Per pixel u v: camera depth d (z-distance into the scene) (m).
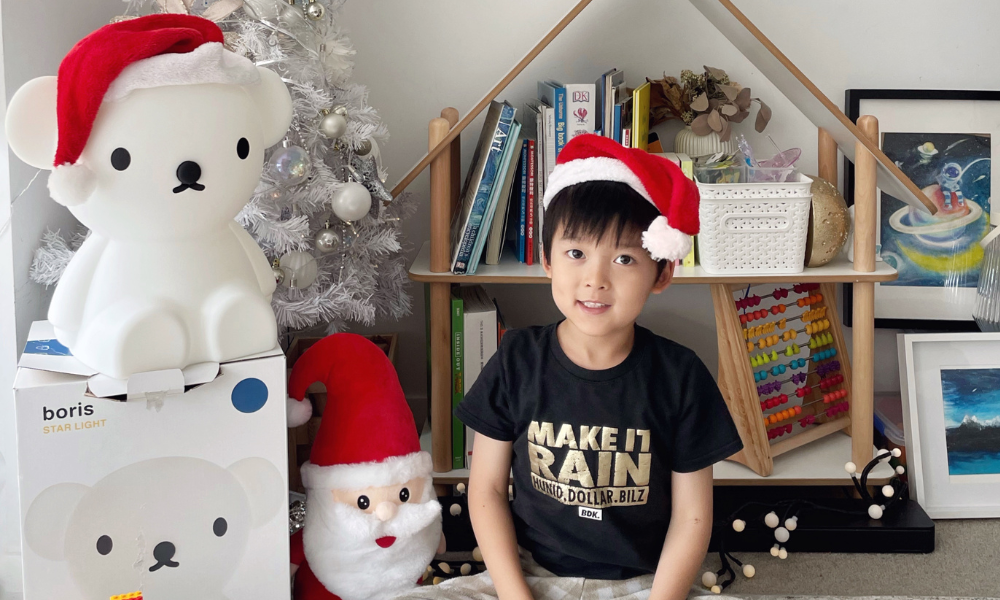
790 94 1.51
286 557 1.04
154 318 0.91
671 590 0.93
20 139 0.86
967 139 1.72
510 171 1.46
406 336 1.79
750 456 1.49
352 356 1.12
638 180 0.89
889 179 1.47
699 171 1.42
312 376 1.11
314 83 1.27
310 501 1.11
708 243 1.43
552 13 1.67
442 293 1.44
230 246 1.00
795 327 1.72
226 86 0.92
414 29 1.66
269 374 0.98
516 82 1.69
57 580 0.94
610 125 1.49
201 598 1.01
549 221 0.94
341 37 1.40
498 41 1.68
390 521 1.08
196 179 0.90
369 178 1.31
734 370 1.48
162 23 0.91
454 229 1.52
